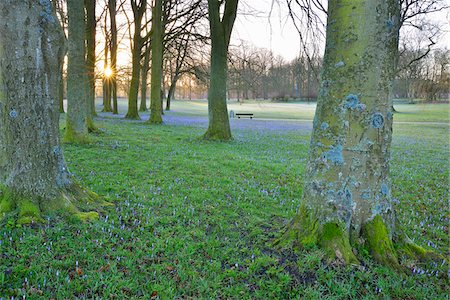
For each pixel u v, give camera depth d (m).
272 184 7.23
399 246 3.67
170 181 7.02
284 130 23.84
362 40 3.34
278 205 5.77
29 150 4.36
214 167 8.71
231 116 43.56
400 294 3.04
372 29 3.32
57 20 4.54
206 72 31.92
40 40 4.32
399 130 25.98
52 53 4.47
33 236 3.77
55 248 3.63
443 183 8.01
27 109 4.33
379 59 3.36
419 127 28.59
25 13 4.16
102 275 3.20
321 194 3.66
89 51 19.58
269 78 20.19
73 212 4.54
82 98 11.52
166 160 9.31
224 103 15.52
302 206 3.96
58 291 2.88
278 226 4.70
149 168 8.14
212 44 15.09
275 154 11.70
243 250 3.88
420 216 5.52
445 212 5.80
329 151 3.58
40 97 4.43
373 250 3.49
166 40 29.05
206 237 4.24
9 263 3.26
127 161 8.82
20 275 3.08
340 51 3.44
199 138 15.28
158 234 4.27
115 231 4.20
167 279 3.24
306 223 3.81
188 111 51.19
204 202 5.71
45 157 4.52
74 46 11.09
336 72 3.48
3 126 4.32
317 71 7.21
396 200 6.30
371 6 3.31
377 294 3.04
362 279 3.18
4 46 4.16
